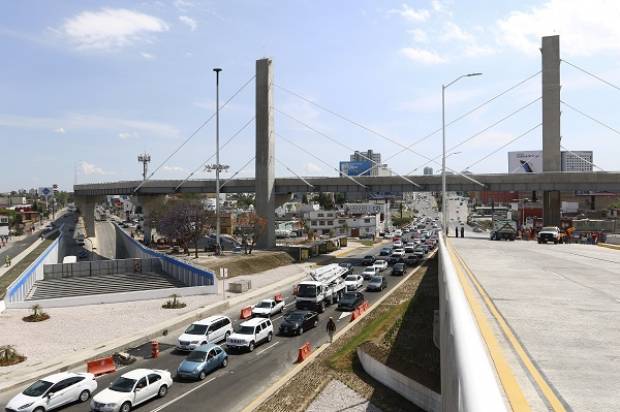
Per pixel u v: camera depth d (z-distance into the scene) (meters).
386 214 142.00
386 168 84.38
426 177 76.44
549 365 7.15
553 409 5.54
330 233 120.38
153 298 41.44
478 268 20.02
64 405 18.86
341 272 44.94
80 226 149.00
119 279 52.12
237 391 20.06
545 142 69.62
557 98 69.25
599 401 5.76
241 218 76.31
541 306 11.49
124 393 18.06
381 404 17.78
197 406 18.47
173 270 54.75
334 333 29.75
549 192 71.00
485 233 106.50
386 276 54.44
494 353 7.68
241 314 35.25
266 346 27.20
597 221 83.88
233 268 58.38
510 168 148.38
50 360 24.67
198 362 21.95
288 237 114.38
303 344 27.53
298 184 82.12
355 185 80.56
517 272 18.44
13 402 17.83
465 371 4.11
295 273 59.75
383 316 30.88
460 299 6.92
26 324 32.09
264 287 48.84
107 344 27.50
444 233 39.81
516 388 6.06
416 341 23.47
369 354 21.50
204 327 27.41
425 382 17.61
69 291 46.44
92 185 117.00
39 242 88.62
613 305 11.61
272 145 81.31
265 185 79.44
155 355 25.42
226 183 91.06
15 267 56.78
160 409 18.20
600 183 65.69
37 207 188.00
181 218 78.25
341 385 19.83
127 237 98.06
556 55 69.38
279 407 17.77
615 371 6.87
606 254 28.36
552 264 21.73
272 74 80.75
